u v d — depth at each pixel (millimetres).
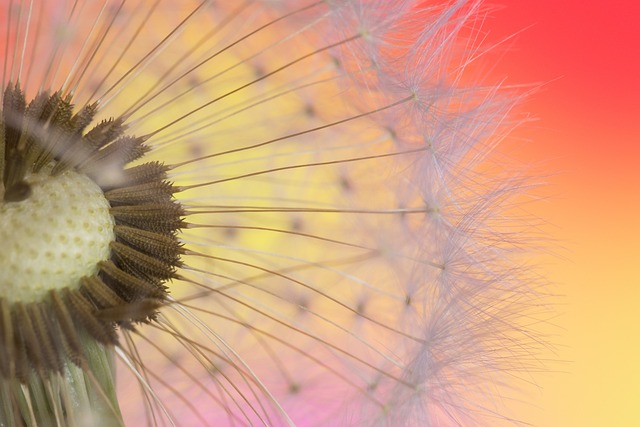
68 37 105
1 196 98
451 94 107
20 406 100
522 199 112
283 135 112
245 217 114
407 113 106
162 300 100
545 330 130
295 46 111
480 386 108
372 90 107
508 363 108
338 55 108
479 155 109
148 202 101
